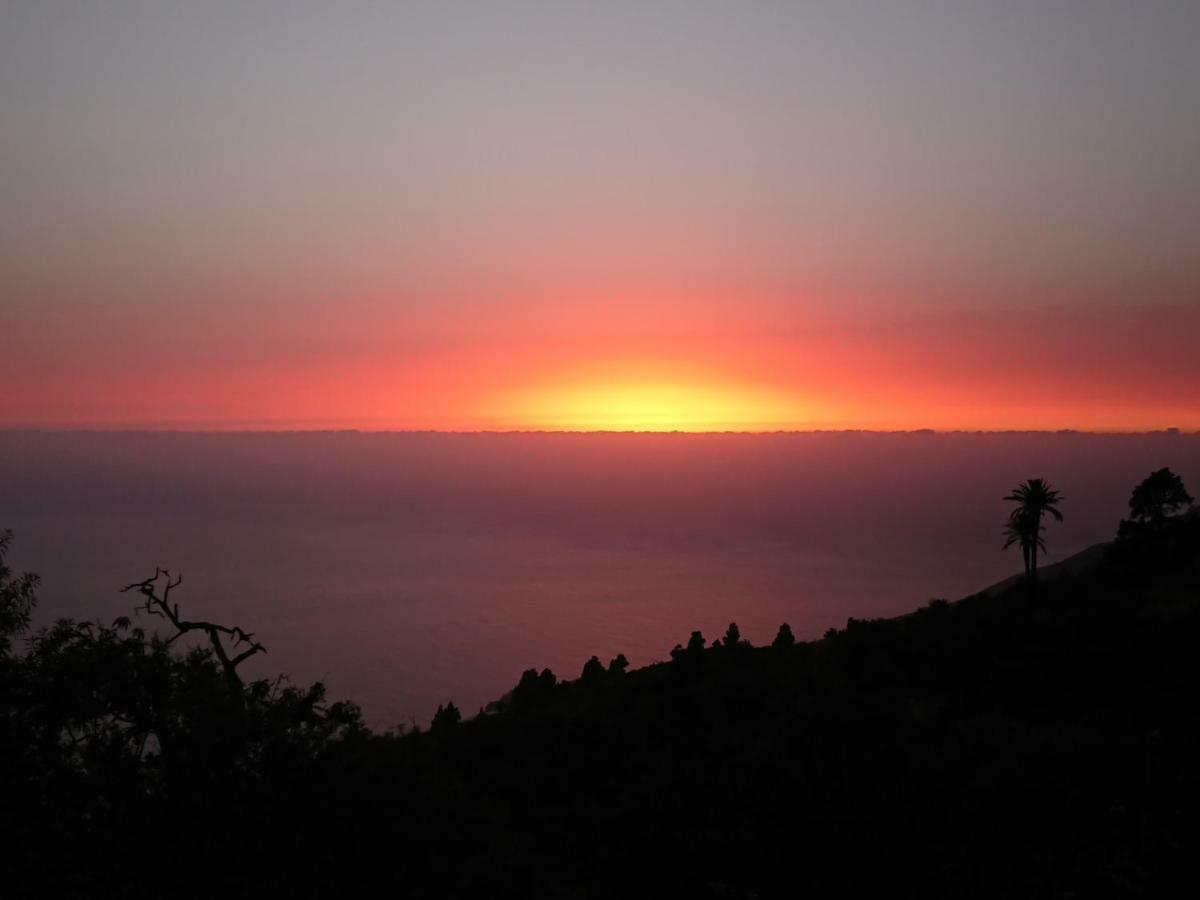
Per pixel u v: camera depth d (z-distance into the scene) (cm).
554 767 2756
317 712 2066
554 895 1853
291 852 1758
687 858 1956
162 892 1639
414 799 2012
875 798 2092
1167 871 1797
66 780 1742
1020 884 1784
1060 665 3491
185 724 1853
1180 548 6053
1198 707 3061
